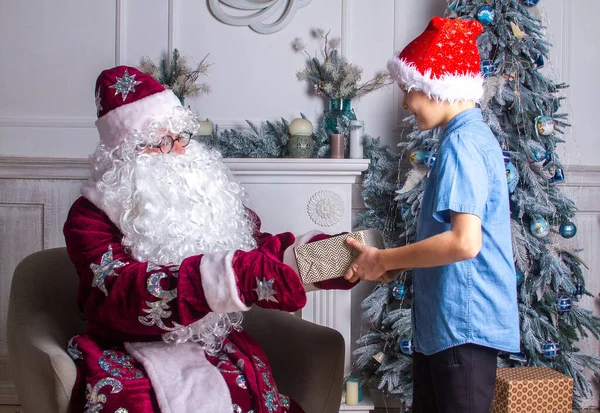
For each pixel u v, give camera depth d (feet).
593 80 10.39
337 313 9.45
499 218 5.41
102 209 5.45
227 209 5.87
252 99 10.12
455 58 5.42
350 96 9.81
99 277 5.12
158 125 5.62
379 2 10.16
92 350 5.20
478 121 5.50
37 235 10.02
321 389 5.82
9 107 9.98
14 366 5.73
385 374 8.84
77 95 10.01
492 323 5.35
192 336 5.41
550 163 8.70
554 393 7.87
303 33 10.12
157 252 5.32
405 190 8.64
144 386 4.87
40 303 5.99
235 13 10.06
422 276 5.69
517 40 8.30
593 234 10.46
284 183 9.36
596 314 10.50
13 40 9.92
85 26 9.95
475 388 5.37
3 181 9.93
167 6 9.98
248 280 4.85
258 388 5.12
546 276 8.36
